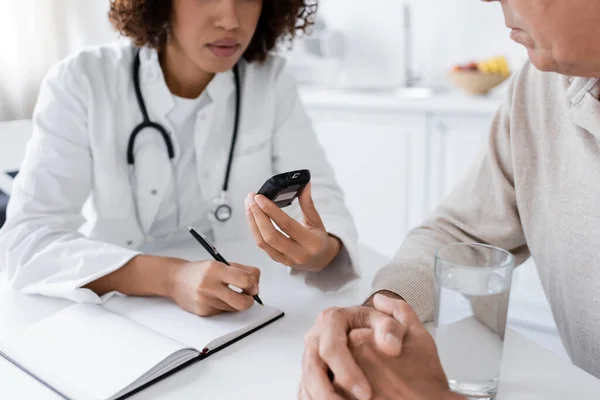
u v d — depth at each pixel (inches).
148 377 27.4
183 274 34.3
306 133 54.0
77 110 44.9
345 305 36.1
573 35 25.0
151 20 45.6
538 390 27.2
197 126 48.9
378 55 106.3
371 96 96.7
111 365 27.8
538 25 25.5
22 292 37.4
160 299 35.8
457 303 25.1
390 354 23.9
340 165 99.2
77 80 45.3
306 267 38.4
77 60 46.3
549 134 35.2
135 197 48.0
